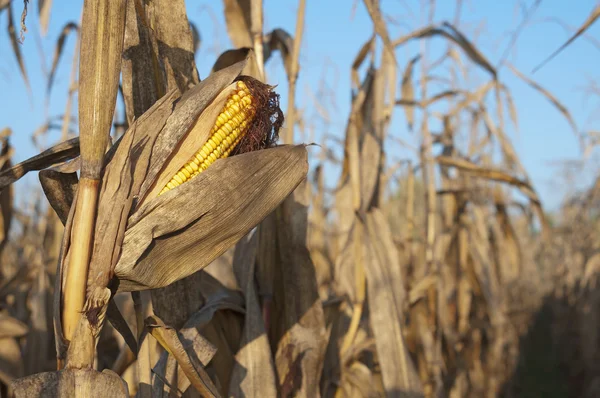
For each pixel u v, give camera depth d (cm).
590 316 1124
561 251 1680
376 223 458
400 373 391
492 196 902
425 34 569
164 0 250
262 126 229
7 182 210
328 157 905
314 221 821
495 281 855
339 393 401
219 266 406
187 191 192
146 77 248
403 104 640
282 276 336
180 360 211
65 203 195
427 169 645
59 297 176
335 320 409
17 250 839
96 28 176
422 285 606
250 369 299
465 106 784
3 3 462
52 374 167
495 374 832
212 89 205
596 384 1009
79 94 178
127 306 361
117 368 323
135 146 194
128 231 184
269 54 393
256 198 209
